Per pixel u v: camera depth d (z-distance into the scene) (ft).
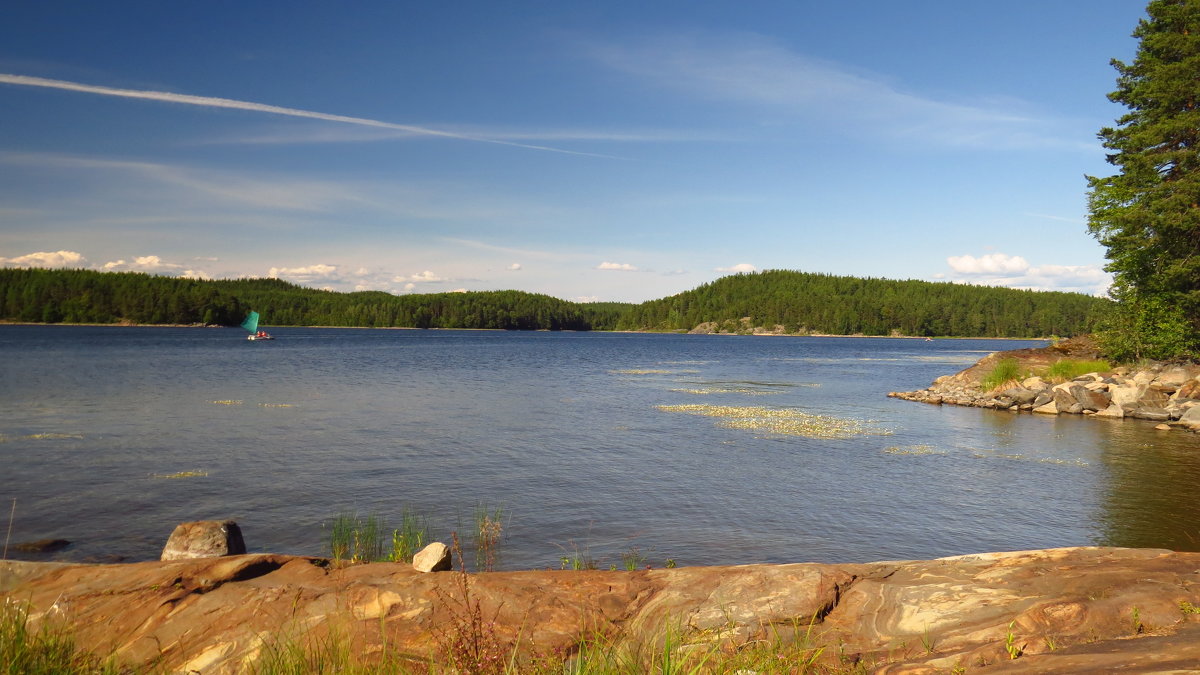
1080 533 43.62
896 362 283.79
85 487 51.37
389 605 14.82
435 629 13.91
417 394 124.26
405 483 54.39
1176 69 121.49
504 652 12.89
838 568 16.02
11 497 48.32
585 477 57.67
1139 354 129.18
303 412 96.12
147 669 13.07
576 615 14.62
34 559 36.24
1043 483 57.88
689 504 49.29
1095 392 108.88
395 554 36.14
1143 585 13.23
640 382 163.53
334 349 311.47
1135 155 124.67
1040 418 104.17
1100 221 138.10
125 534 40.57
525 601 15.06
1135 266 132.16
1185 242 124.16
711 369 222.28
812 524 44.83
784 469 62.44
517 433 80.89
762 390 146.82
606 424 89.86
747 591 15.07
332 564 17.33
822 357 326.24
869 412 109.40
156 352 257.34
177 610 14.75
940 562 16.21
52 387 124.88
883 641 13.00
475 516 45.39
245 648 13.48
